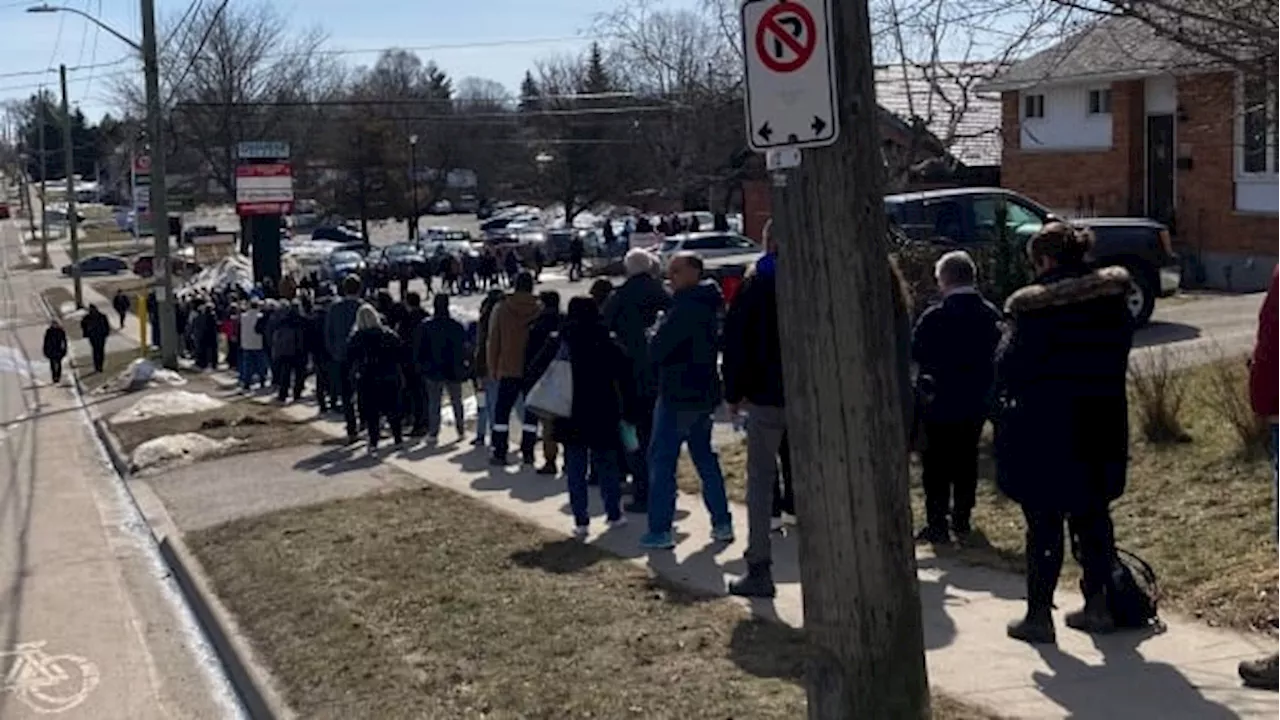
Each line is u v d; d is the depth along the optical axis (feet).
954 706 20.22
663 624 26.17
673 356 31.42
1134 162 97.50
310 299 88.48
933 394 29.68
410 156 269.23
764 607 26.81
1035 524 22.66
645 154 266.98
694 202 231.71
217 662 30.58
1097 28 29.27
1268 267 87.20
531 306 48.01
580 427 34.65
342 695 24.64
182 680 29.48
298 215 321.93
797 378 15.78
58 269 310.04
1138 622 23.18
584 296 35.12
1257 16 22.84
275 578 34.73
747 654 23.88
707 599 27.71
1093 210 99.91
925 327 29.73
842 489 15.61
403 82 354.13
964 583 27.27
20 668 30.73
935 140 67.56
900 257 46.42
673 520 33.88
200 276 205.77
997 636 23.59
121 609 36.11
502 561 32.96
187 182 328.70
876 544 15.66
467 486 45.32
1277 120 26.53
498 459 48.96
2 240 392.27
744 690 21.99
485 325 51.96
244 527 43.24
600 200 280.31
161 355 126.82
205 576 37.06
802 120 15.21
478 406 54.44
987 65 45.06
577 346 34.71
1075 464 22.08
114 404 99.14
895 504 15.74
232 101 252.62
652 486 32.42
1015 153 106.11
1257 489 30.04
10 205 519.19
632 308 37.52
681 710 21.31
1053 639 22.88
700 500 38.11
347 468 53.16
